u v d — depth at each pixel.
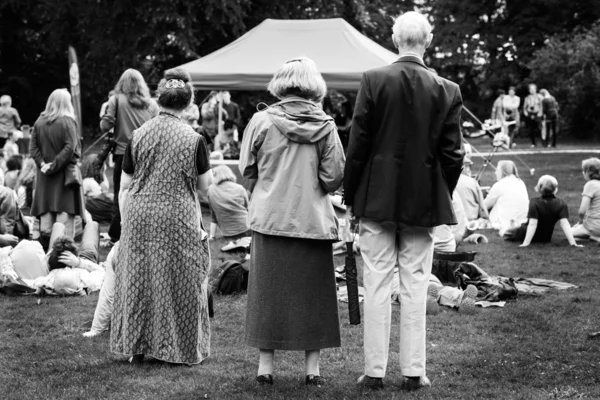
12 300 9.28
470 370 6.50
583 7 46.66
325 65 16.33
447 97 5.87
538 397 5.79
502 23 48.34
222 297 9.30
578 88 37.50
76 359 6.88
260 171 6.10
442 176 5.91
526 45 47.03
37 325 8.16
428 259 6.00
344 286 9.72
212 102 25.06
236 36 32.56
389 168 5.79
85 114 39.72
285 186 6.01
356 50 16.86
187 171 6.50
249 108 33.91
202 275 6.61
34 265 9.60
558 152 30.12
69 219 11.59
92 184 14.84
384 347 5.98
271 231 5.99
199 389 6.04
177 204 6.48
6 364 6.78
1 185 12.15
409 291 5.96
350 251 6.14
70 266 9.72
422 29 5.93
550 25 47.03
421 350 6.00
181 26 30.98
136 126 11.19
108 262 7.73
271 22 17.94
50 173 11.34
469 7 48.38
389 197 5.78
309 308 6.03
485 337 7.56
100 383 6.21
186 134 6.52
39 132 11.39
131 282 6.49
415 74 5.84
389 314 6.00
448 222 5.86
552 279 10.34
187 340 6.56
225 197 12.96
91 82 36.84
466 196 14.16
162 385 6.14
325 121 6.03
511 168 14.37
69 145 11.34
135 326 6.52
